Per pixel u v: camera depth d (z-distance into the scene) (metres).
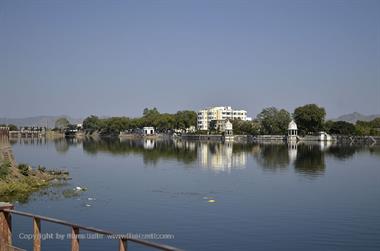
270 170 82.50
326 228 37.44
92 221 39.72
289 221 39.75
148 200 49.84
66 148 163.50
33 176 66.88
